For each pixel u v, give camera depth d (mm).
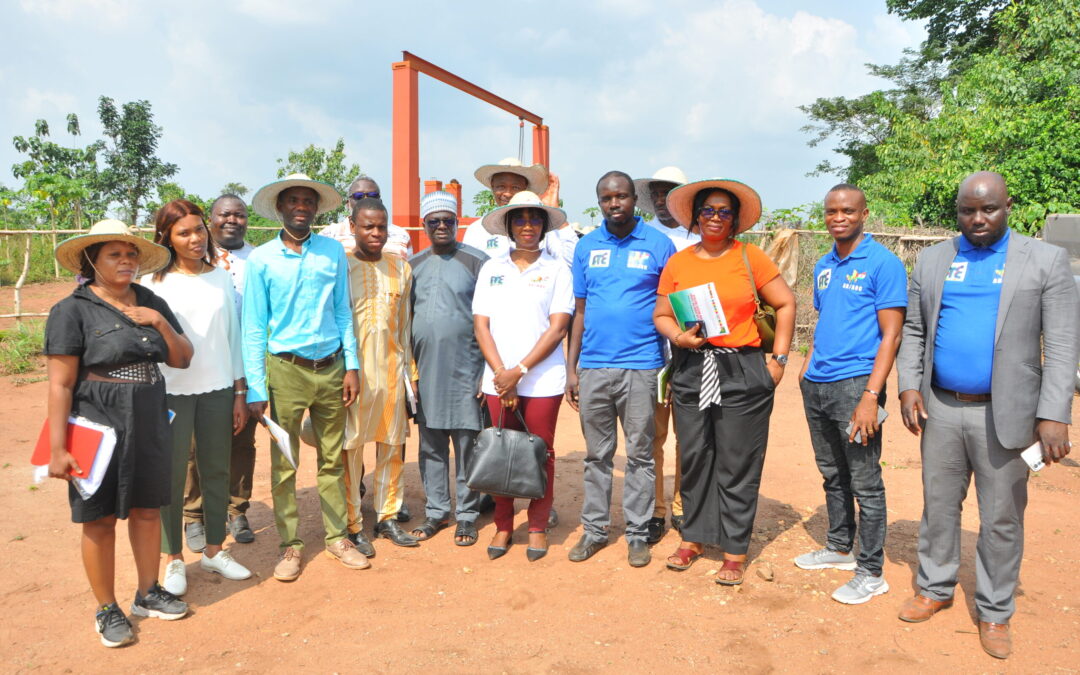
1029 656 3391
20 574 4316
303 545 4500
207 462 4160
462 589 4145
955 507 3682
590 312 4461
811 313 11367
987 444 3447
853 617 3777
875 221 12352
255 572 4367
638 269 4375
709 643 3521
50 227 23375
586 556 4520
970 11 29531
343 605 3955
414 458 6699
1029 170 14133
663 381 4301
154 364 3604
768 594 4035
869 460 3947
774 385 4066
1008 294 3363
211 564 4297
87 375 3420
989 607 3469
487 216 4598
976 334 3439
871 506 3955
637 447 4445
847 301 3943
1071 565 4363
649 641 3543
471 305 4797
